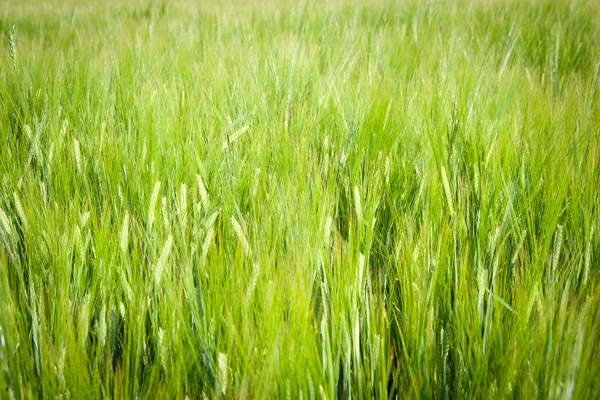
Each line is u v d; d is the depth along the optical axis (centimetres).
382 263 148
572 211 153
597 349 104
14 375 101
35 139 198
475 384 105
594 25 484
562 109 216
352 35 415
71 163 184
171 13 697
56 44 443
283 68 289
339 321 114
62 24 597
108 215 149
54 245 132
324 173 181
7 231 142
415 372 108
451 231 142
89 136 204
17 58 310
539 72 340
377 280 142
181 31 464
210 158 177
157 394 99
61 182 172
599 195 157
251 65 303
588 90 242
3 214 141
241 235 129
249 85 263
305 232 131
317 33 485
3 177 172
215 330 112
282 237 136
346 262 125
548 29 459
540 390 98
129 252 144
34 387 101
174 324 111
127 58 326
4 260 122
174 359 108
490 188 161
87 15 704
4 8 802
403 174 176
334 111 225
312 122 212
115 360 121
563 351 99
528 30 452
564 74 323
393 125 201
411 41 403
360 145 190
